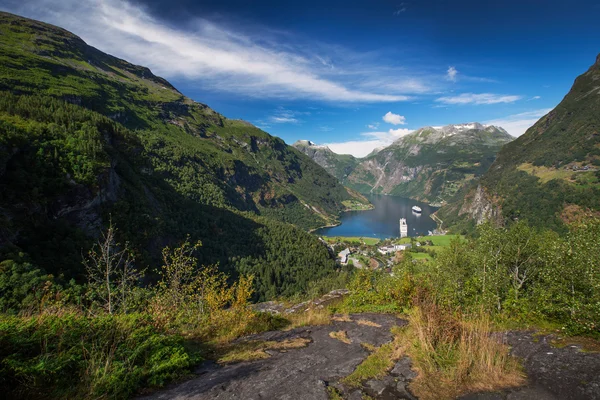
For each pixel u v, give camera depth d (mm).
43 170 57875
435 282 17969
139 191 88375
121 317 9461
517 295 14352
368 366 7477
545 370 6723
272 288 85688
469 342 7277
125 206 71812
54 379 5988
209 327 12008
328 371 7387
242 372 7414
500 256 16703
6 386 5613
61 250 49312
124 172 89625
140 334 8375
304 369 7574
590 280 10984
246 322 12742
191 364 7887
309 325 13562
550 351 7926
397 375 6902
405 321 13812
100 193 65688
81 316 8758
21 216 49781
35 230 50938
